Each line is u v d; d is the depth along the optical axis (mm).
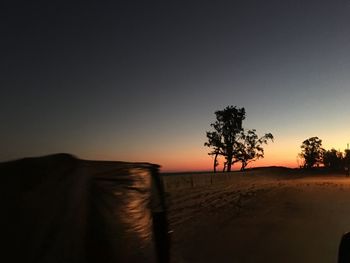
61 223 4637
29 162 4562
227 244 12836
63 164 4953
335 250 11836
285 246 12508
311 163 135875
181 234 14672
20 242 4078
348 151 133000
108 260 5441
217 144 94875
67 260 4688
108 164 6000
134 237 5949
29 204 4273
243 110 93250
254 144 94562
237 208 23625
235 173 62938
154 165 7262
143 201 6426
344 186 49031
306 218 19031
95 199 5555
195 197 30609
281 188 45375
